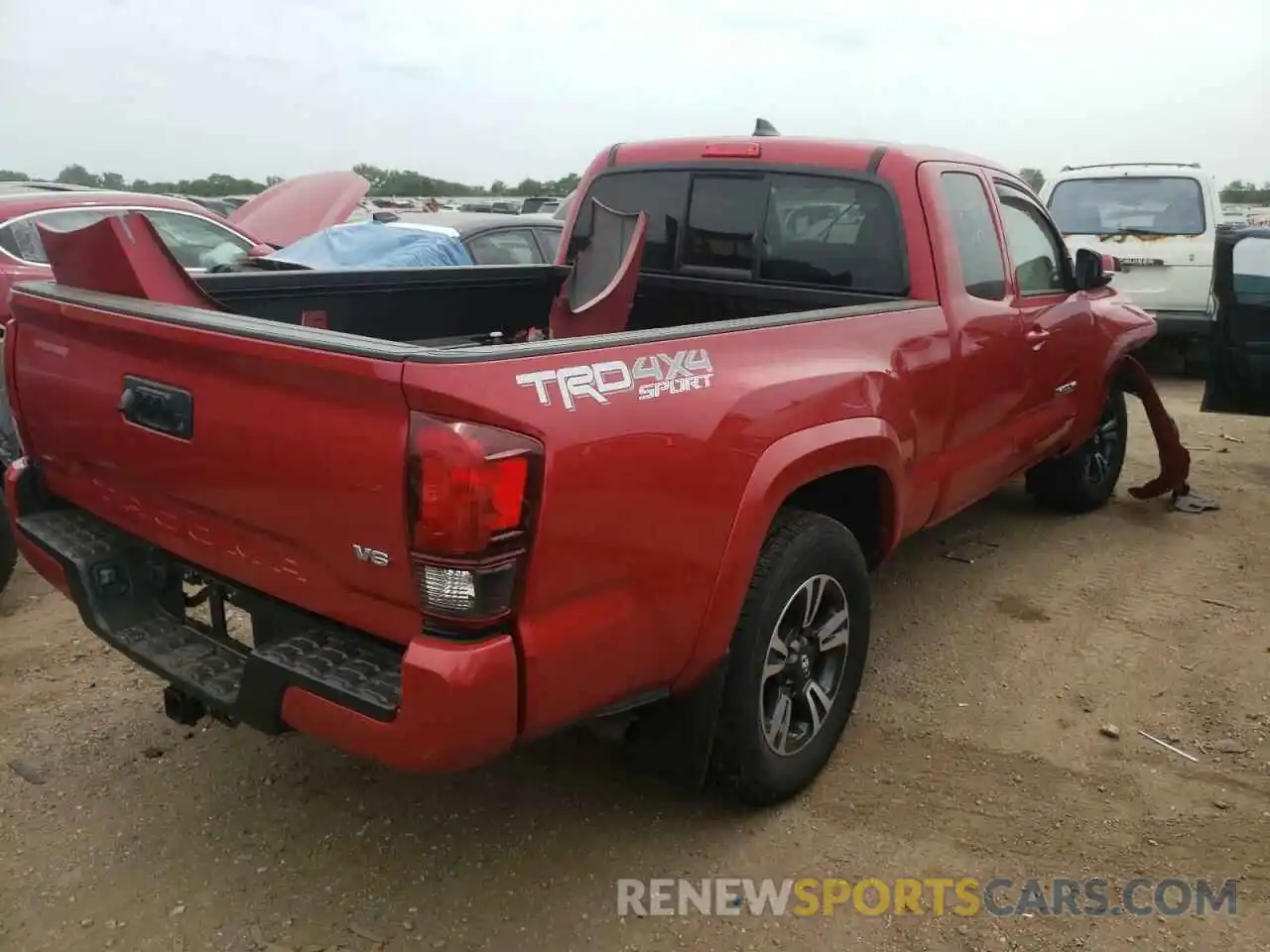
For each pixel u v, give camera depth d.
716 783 3.08
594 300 4.13
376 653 2.43
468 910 2.80
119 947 2.65
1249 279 5.91
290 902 2.82
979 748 3.58
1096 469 5.99
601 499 2.36
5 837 3.06
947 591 4.93
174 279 3.09
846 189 3.99
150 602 3.04
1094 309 5.32
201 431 2.55
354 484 2.23
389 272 4.14
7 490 3.33
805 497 3.51
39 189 8.03
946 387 3.81
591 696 2.50
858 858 3.02
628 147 4.67
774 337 2.97
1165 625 4.55
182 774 3.39
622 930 2.74
